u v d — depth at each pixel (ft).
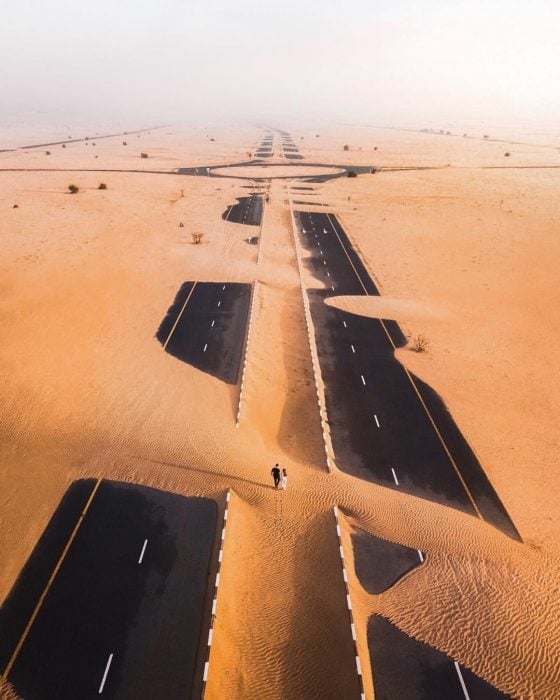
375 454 97.76
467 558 74.43
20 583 69.92
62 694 56.75
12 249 213.25
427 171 466.29
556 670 59.41
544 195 341.82
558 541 78.23
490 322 156.25
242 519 80.89
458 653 61.67
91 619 65.10
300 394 118.52
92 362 125.29
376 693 57.57
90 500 84.07
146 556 74.23
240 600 68.44
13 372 117.08
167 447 94.48
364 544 77.15
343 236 255.70
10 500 84.17
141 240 236.02
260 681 58.80
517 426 106.63
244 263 209.56
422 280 192.03
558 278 189.06
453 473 92.79
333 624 64.75
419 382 123.44
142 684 57.77
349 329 152.56
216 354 134.21
